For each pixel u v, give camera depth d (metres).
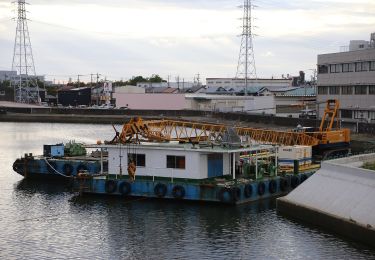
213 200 41.34
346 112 97.88
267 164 46.44
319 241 33.03
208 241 33.84
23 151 77.56
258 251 31.97
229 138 44.31
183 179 43.19
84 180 45.47
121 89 177.50
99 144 48.56
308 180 39.62
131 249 32.66
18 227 37.25
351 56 96.00
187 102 149.00
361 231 31.83
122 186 44.12
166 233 35.50
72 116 142.88
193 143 46.38
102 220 38.56
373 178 33.78
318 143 61.53
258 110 119.88
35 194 47.50
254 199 42.91
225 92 168.38
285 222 37.22
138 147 44.59
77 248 32.88
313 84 166.12
